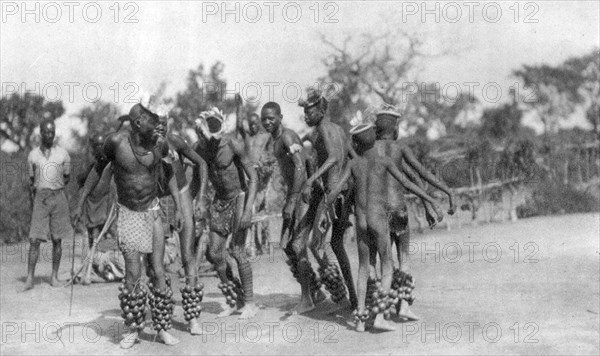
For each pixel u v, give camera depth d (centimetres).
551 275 958
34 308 859
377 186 693
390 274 692
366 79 2464
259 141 1280
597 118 3434
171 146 711
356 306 778
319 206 771
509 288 876
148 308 816
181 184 728
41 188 1041
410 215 1739
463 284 915
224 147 766
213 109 770
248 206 763
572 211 1880
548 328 679
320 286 813
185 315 706
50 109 1973
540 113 3434
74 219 705
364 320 691
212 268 1123
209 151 770
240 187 780
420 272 1032
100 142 916
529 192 1930
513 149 1844
